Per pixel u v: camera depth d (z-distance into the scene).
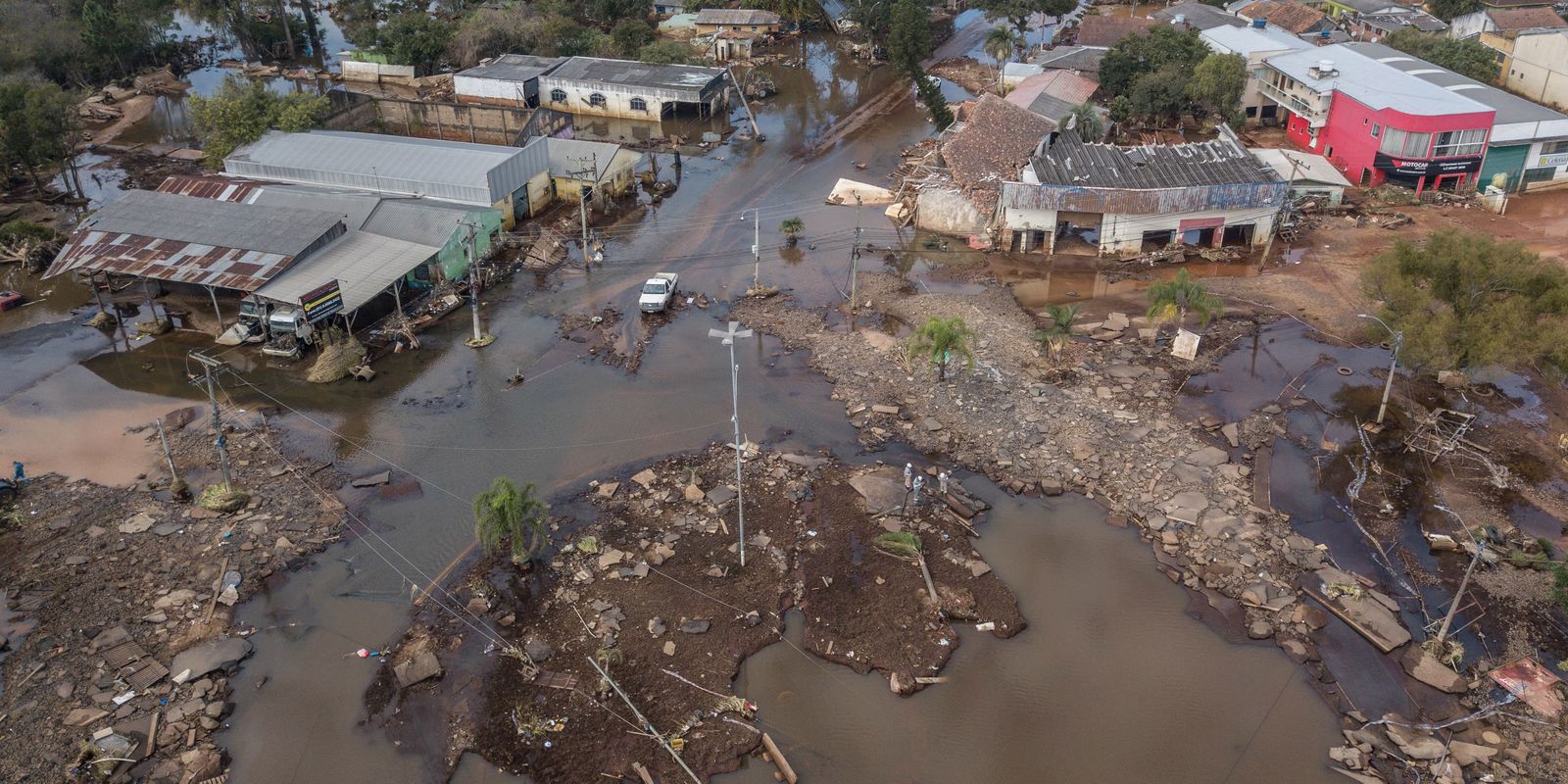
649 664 37.41
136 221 65.44
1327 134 89.69
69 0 124.06
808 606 40.38
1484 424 52.16
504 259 71.44
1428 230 75.06
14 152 80.19
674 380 56.47
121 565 41.84
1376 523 45.03
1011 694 36.88
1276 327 61.72
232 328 60.69
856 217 79.56
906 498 46.34
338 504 46.03
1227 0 139.62
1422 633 39.19
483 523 40.44
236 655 37.62
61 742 33.91
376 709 35.69
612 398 54.75
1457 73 95.75
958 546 43.78
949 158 79.12
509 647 38.06
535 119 88.62
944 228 76.38
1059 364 57.25
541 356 59.06
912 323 62.34
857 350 59.28
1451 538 43.81
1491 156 81.19
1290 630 39.41
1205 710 36.22
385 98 94.88
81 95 110.62
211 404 53.78
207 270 60.12
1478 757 33.88
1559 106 99.19
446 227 66.81
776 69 126.88
